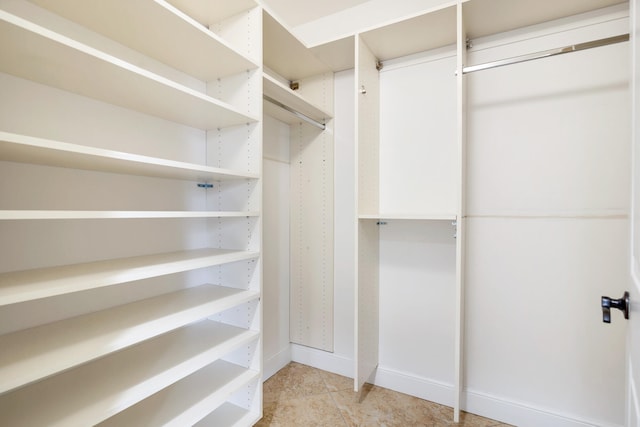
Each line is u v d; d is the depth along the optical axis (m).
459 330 1.45
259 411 1.41
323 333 2.20
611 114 1.45
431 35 1.71
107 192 1.18
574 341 1.53
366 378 1.84
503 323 1.67
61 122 1.05
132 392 0.96
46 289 0.76
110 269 0.99
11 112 0.94
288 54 1.90
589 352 1.50
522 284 1.63
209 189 1.55
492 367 1.70
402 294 1.96
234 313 1.49
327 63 2.03
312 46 1.80
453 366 1.82
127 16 1.02
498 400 1.68
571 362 1.53
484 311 1.72
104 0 0.94
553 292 1.57
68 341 0.91
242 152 1.44
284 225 2.25
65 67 0.89
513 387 1.65
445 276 1.84
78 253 1.10
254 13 1.37
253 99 1.39
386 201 1.99
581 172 1.50
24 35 0.72
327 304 2.18
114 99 1.13
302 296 2.28
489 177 1.69
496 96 1.67
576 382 1.52
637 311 0.58
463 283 1.63
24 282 0.82
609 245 1.46
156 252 1.34
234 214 1.26
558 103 1.54
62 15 1.02
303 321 2.28
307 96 2.23
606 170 1.46
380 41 1.77
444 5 1.47
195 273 1.52
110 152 0.88
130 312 1.15
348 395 1.89
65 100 1.06
